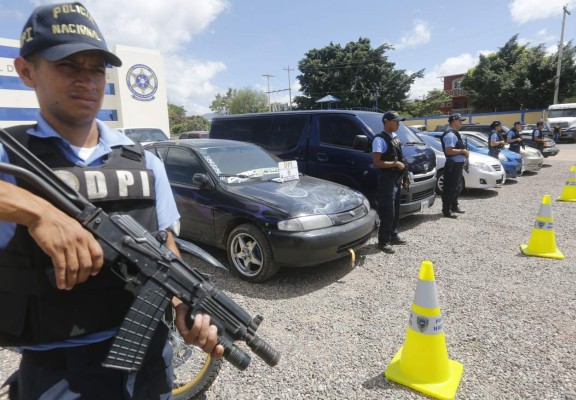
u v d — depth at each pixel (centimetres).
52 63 106
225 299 125
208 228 446
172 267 116
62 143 112
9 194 87
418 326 248
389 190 486
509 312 339
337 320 331
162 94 2194
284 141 666
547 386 246
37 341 107
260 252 398
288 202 400
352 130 593
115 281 115
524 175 1234
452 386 243
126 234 108
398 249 516
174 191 479
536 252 484
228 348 123
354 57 4378
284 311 347
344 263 464
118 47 1997
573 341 293
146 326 111
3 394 154
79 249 93
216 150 494
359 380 256
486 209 757
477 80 4066
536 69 3609
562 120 2491
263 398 240
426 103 4853
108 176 115
